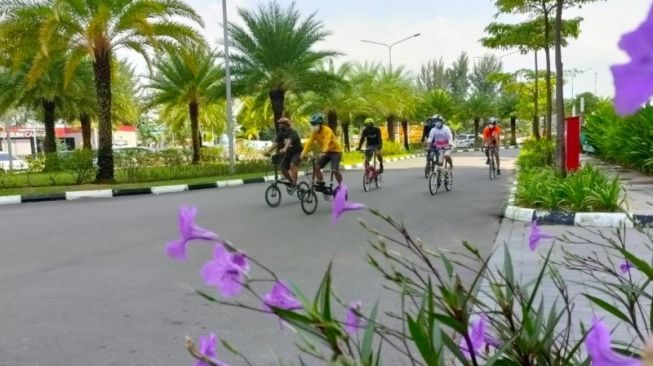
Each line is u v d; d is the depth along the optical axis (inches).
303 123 1642.5
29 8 630.5
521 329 51.7
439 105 2049.7
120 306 189.8
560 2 431.2
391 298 184.9
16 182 683.4
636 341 97.4
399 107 1609.3
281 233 318.0
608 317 140.6
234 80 935.0
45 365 141.9
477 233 295.4
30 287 216.4
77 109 1043.3
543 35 636.7
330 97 1140.5
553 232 283.4
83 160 773.3
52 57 686.5
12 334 164.4
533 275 194.5
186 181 723.4
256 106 1082.7
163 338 159.3
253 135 2512.3
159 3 659.4
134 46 701.9
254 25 912.9
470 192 505.4
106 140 708.7
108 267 248.5
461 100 2260.1
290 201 478.9
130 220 391.9
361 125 1737.2
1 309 188.5
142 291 208.2
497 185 569.0
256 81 906.1
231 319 174.1
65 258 268.8
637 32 19.4
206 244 294.0
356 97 1378.0
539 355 52.2
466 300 46.4
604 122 774.5
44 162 896.9
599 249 230.2
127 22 661.3
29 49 663.8
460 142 2289.6
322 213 398.3
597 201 320.5
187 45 704.4
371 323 47.6
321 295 45.1
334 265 235.3
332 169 456.1
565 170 427.8
